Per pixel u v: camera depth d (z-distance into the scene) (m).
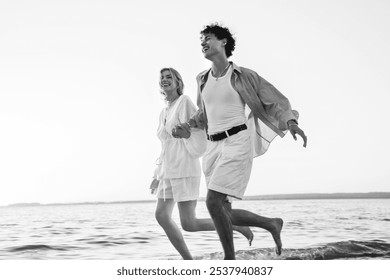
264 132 3.82
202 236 6.60
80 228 8.44
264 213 12.94
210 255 4.79
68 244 6.02
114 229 8.09
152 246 5.81
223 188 3.48
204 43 3.71
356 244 5.12
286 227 7.75
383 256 4.54
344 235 6.45
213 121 3.65
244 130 3.59
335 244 5.11
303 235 6.50
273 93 3.61
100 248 5.66
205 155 3.75
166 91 4.29
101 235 7.05
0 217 13.35
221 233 3.53
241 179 3.53
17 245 5.92
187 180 4.07
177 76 4.30
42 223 10.12
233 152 3.52
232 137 3.57
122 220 10.79
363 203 20.94
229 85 3.59
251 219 3.80
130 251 5.39
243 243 5.76
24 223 10.21
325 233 6.75
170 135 4.16
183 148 4.09
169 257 4.91
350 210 13.84
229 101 3.59
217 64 3.72
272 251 4.79
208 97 3.66
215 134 3.63
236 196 3.52
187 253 4.23
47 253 5.29
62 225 9.31
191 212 4.13
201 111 3.94
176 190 4.06
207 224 4.16
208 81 3.69
